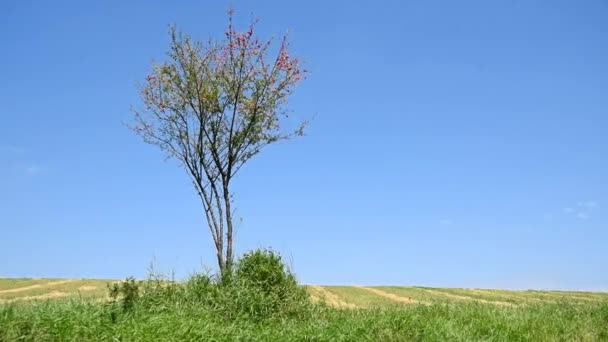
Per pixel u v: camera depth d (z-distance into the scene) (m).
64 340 11.08
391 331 13.74
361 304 21.91
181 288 15.85
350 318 15.38
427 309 17.20
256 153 21.11
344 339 13.34
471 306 17.72
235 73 20.98
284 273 17.64
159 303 14.58
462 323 15.38
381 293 26.12
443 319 15.16
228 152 20.73
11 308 11.88
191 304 15.11
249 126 20.81
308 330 13.91
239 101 21.02
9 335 10.77
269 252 17.89
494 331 14.80
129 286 14.58
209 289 16.11
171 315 13.53
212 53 21.08
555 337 14.95
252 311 15.78
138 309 13.78
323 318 16.47
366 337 13.46
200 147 20.62
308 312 16.72
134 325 12.16
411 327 14.08
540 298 25.08
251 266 17.45
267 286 16.95
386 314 15.19
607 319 16.86
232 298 16.00
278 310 16.34
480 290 28.20
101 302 14.05
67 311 12.21
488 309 17.14
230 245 20.42
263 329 14.37
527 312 17.08
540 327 15.42
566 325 15.75
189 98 20.73
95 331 11.55
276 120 21.42
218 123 20.75
